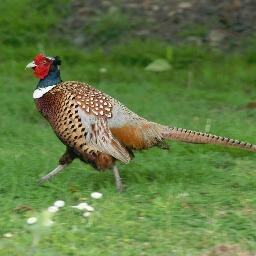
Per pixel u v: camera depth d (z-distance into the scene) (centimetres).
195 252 980
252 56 2106
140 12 2288
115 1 2328
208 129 1521
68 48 2184
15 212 1098
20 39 2205
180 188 1193
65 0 2327
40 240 987
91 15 2288
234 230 1039
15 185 1195
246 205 1130
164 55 2108
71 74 2020
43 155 1374
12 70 2034
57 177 1247
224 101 1816
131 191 1180
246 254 977
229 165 1346
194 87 1952
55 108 1165
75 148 1170
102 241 1004
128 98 1811
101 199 1141
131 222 1056
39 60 1181
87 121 1145
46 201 1141
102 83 1955
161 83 1970
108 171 1270
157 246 991
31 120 1664
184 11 2272
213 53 2128
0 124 1591
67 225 1048
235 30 2203
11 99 1766
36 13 2289
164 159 1350
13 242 994
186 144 1414
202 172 1283
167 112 1706
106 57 2139
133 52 2131
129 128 1155
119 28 2234
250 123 1609
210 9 2266
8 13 2277
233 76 2009
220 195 1163
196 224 1056
